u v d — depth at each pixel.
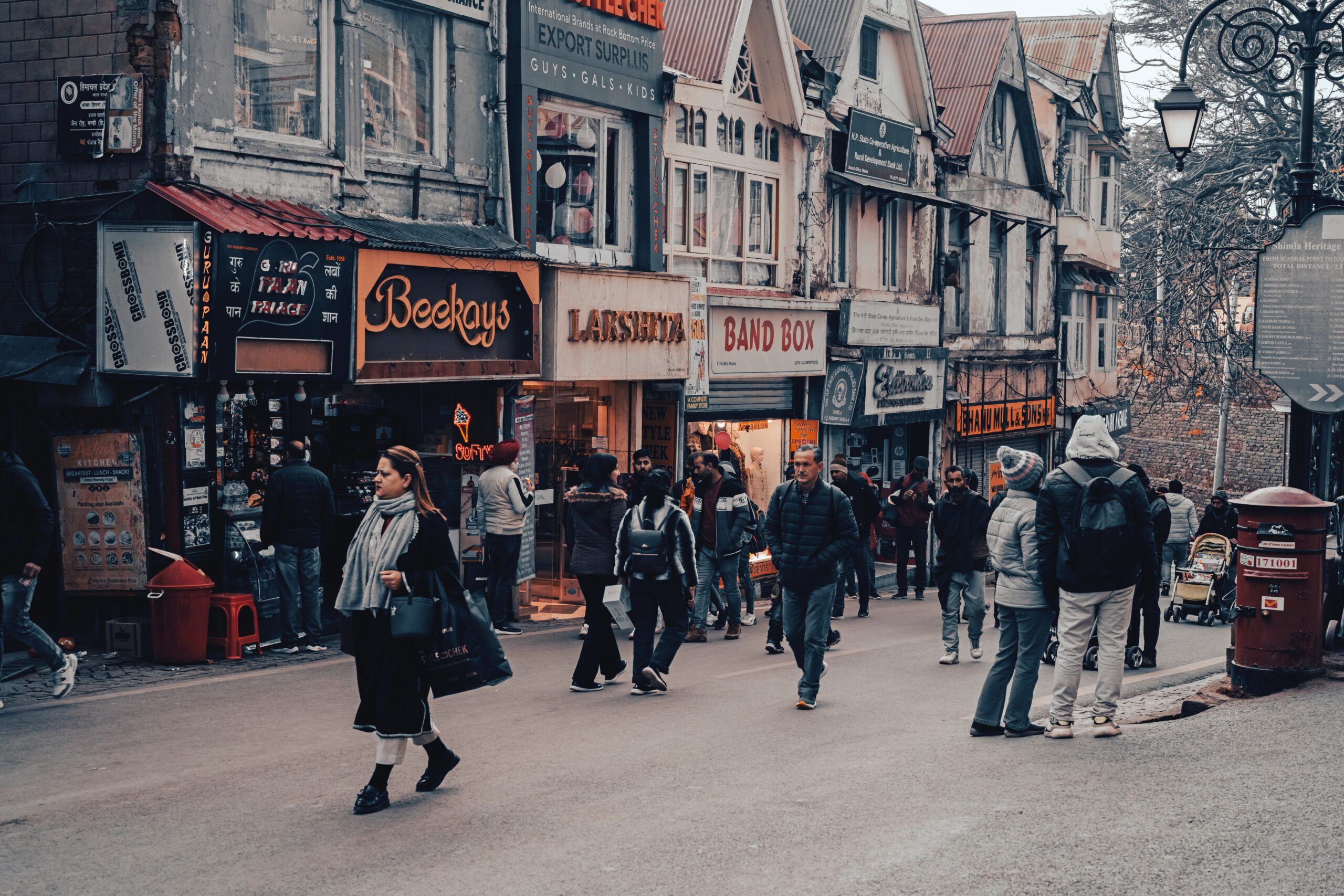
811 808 6.54
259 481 12.30
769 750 8.05
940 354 25.84
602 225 17.14
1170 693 10.30
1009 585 8.27
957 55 28.52
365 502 13.40
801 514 9.47
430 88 14.40
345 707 9.52
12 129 11.73
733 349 19.66
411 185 13.97
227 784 7.17
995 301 29.67
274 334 11.45
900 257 25.19
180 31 11.30
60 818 6.46
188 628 11.05
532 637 13.82
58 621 11.89
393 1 13.67
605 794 6.91
